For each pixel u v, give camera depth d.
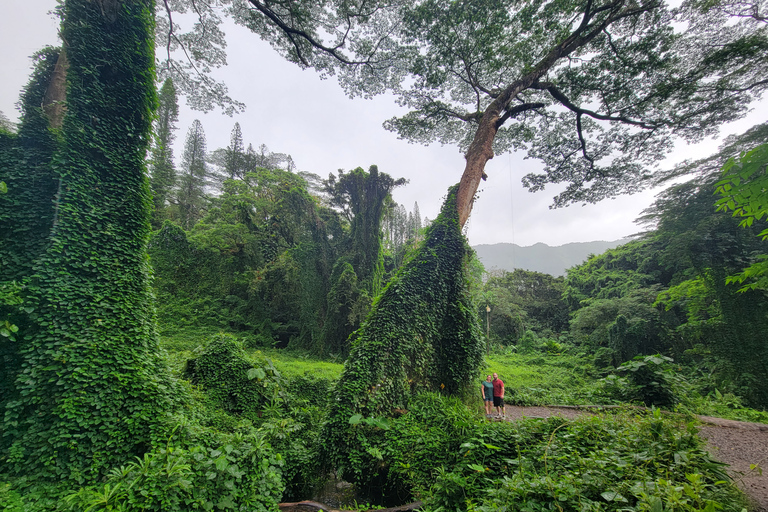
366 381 7.63
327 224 29.17
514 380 16.67
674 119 13.85
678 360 19.97
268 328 26.83
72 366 5.07
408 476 5.90
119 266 6.02
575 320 28.44
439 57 13.62
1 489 4.06
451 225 10.33
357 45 13.00
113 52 6.41
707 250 17.45
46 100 6.20
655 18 11.73
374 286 26.27
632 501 2.96
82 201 5.76
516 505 3.19
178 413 5.96
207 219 30.86
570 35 12.63
